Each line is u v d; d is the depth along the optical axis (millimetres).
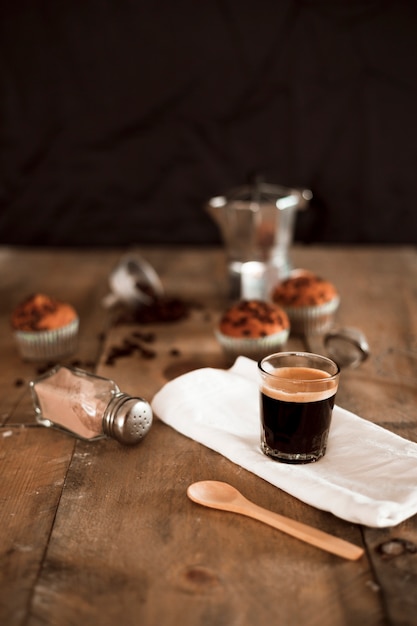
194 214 1753
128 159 1724
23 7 1635
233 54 1651
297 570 588
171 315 1084
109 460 729
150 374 909
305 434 688
